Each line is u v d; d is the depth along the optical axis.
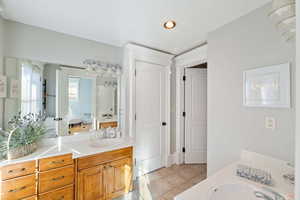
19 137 1.52
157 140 2.87
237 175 1.21
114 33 2.06
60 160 1.59
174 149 3.16
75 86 2.14
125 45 2.44
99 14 1.62
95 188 1.79
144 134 2.67
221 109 1.82
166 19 1.70
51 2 1.42
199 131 3.18
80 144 2.00
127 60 2.47
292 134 1.26
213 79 1.91
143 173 2.65
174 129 3.15
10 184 1.36
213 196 0.95
